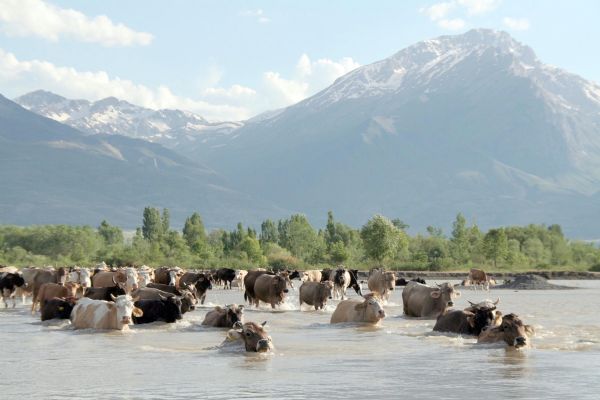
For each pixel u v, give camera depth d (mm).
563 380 17141
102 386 16734
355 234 197875
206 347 24234
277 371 18969
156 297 34719
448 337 26953
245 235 195000
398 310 42719
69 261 164000
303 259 178500
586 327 30594
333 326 31859
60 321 33094
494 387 16250
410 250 182375
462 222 191750
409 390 15984
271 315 38844
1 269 58000
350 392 15797
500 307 45062
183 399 15141
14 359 21484
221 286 85750
